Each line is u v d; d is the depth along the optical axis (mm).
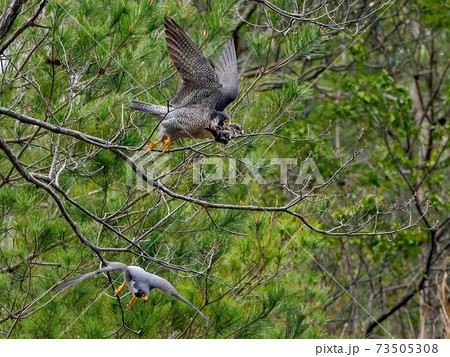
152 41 13219
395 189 23953
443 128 23641
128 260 13383
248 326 13188
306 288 14773
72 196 15336
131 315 12734
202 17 15766
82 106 13000
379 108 23625
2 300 12812
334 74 27344
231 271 14016
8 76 13391
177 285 13836
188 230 13648
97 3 13047
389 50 28156
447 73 29375
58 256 13055
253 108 13695
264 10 12211
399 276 23594
